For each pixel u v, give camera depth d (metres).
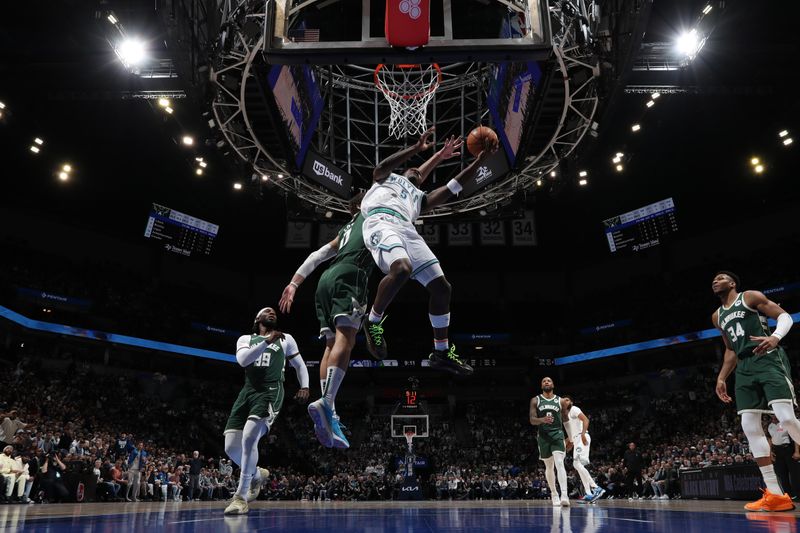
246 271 38.97
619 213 35.25
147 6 16.77
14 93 22.73
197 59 12.58
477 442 33.50
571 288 39.41
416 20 6.03
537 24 6.28
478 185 16.45
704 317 31.31
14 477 11.25
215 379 35.84
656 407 30.78
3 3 18.23
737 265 32.16
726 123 26.75
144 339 31.95
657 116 24.69
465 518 4.21
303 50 6.40
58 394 25.48
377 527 3.07
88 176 30.42
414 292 39.75
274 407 5.62
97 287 31.97
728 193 32.19
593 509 6.07
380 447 32.22
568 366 37.59
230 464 25.12
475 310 39.34
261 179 17.19
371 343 3.65
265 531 2.68
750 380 4.99
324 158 15.90
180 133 23.70
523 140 14.22
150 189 32.94
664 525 3.08
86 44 19.97
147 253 35.31
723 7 17.27
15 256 30.12
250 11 12.72
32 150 27.28
